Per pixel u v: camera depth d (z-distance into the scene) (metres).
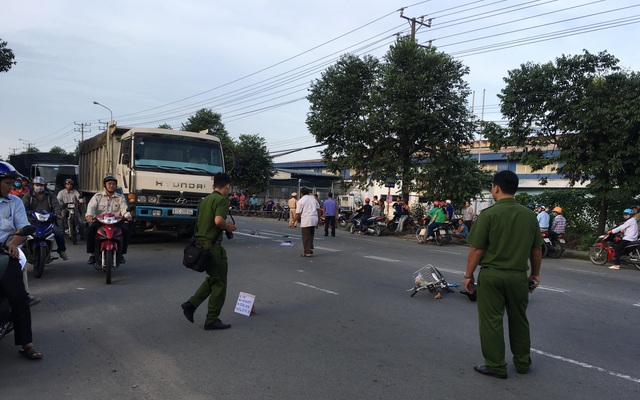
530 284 4.77
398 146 21.92
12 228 4.77
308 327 6.03
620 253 13.00
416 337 5.75
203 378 4.33
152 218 12.08
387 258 12.73
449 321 6.51
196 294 5.78
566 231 18.75
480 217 4.59
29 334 4.64
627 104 14.50
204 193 12.68
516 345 4.66
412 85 19.38
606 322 6.84
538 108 16.70
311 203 12.41
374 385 4.27
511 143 17.67
